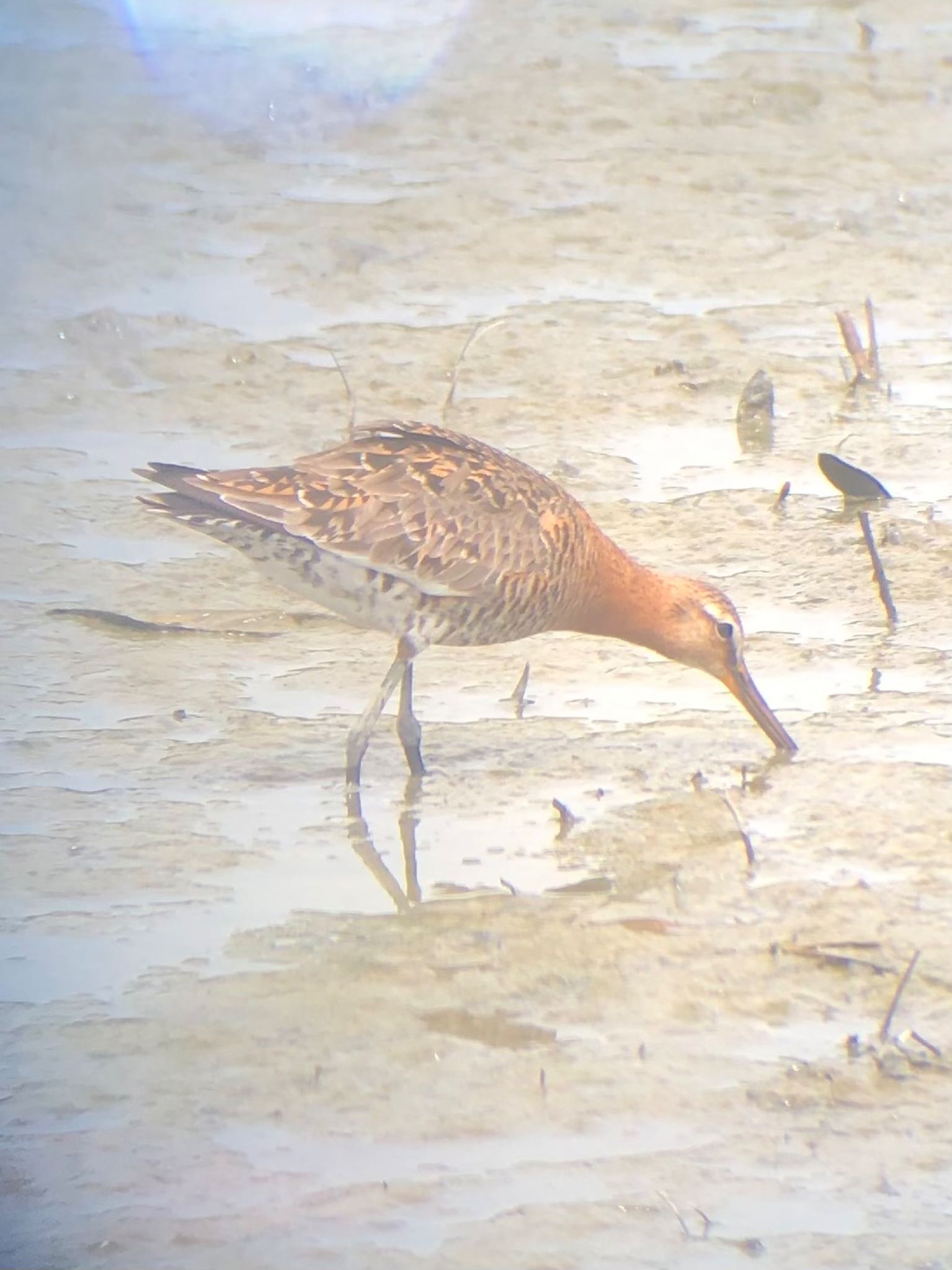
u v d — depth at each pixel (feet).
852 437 53.16
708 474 51.24
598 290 61.82
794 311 60.54
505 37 82.69
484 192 68.90
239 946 32.01
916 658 42.83
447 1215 25.44
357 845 35.60
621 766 38.83
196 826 36.06
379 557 38.63
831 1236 25.09
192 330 59.31
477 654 44.47
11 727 39.70
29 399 55.01
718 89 76.28
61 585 46.09
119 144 73.67
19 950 31.68
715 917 32.91
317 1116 27.48
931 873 34.09
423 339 58.54
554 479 50.62
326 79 78.33
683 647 40.93
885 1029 29.25
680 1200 25.77
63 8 86.63
